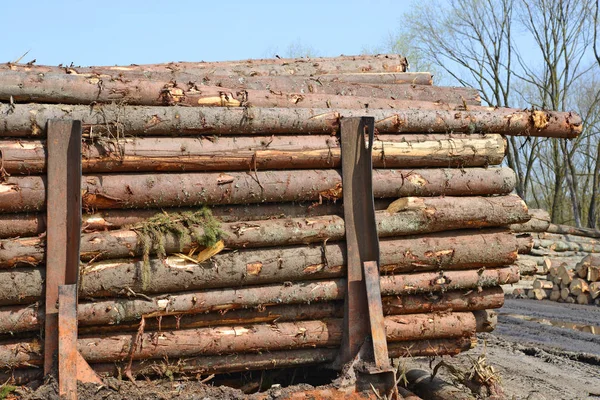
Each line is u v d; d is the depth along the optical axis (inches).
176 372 211.8
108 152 203.5
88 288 199.3
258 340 214.7
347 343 218.1
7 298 195.2
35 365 198.4
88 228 203.5
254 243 213.3
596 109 1322.6
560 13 1259.2
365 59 283.6
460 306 234.4
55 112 201.6
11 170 197.3
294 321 221.9
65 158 198.2
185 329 212.1
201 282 207.8
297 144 221.1
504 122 244.5
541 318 501.0
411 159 232.1
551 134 252.4
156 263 204.4
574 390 268.7
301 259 216.4
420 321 229.8
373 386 209.9
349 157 223.3
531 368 309.3
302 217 223.1
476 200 234.5
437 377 253.3
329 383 226.8
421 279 228.1
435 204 229.5
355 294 218.7
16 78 202.2
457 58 1318.9
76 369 191.2
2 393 189.2
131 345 204.2
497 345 373.4
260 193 216.2
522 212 236.4
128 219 208.4
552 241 707.4
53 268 195.8
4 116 197.3
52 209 196.9
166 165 209.9
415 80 274.5
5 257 194.4
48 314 194.7
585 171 1440.7
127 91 210.7
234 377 240.7
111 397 196.4
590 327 457.7
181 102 216.7
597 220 1417.3
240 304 212.1
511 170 241.4
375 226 218.1
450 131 240.5
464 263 232.7
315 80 251.9
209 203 213.6
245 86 241.1
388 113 233.0
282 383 243.8
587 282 589.6
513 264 240.8
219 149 214.1
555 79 1278.3
